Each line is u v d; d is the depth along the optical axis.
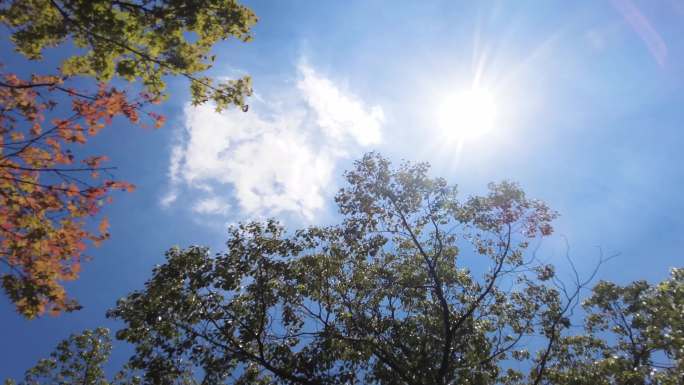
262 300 13.04
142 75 8.84
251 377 12.70
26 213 7.83
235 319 13.02
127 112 8.45
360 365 12.89
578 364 14.00
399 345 13.20
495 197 14.02
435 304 14.59
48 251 7.95
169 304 12.73
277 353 12.56
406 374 12.70
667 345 12.16
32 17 8.08
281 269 13.55
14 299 7.64
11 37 8.02
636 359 13.05
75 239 8.16
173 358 12.45
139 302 12.80
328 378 11.78
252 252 13.69
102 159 8.32
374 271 14.70
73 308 8.16
